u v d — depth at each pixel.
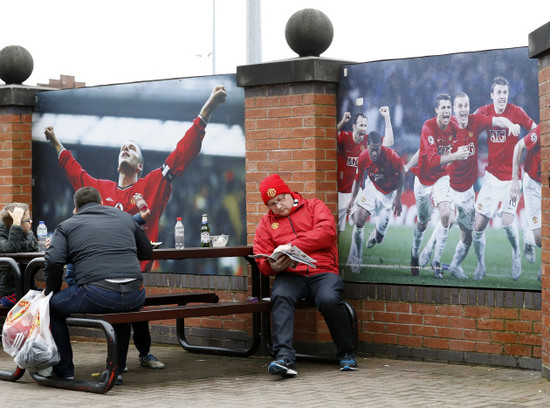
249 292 8.76
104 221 7.27
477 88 7.79
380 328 8.30
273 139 8.61
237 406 6.28
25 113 10.38
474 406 6.14
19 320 7.20
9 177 10.38
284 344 7.48
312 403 6.34
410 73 8.12
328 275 7.79
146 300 8.28
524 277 7.55
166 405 6.36
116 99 9.80
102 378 7.21
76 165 10.09
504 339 7.65
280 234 7.88
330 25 8.59
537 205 7.48
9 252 8.46
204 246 8.70
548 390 6.72
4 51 10.52
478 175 7.77
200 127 9.24
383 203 8.27
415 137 8.10
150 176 9.58
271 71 8.52
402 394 6.64
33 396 6.79
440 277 7.97
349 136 8.46
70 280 7.50
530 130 7.53
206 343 9.18
